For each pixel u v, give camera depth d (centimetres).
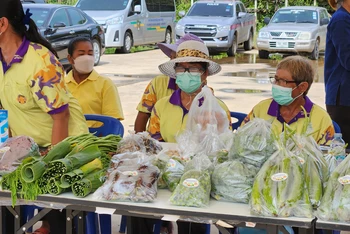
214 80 1166
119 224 448
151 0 1845
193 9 1753
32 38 318
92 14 1648
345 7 430
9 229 303
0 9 303
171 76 425
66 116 320
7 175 260
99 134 422
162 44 452
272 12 2306
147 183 256
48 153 268
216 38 1647
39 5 1267
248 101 925
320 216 233
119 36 1648
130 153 272
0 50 313
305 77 339
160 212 242
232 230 304
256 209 232
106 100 470
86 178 258
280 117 357
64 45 1237
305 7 1683
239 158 261
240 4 1839
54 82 312
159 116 379
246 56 1716
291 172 240
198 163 261
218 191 253
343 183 236
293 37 1558
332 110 443
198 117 319
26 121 324
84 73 466
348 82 431
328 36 439
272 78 357
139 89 1046
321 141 351
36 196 257
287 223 229
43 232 337
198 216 239
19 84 312
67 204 255
